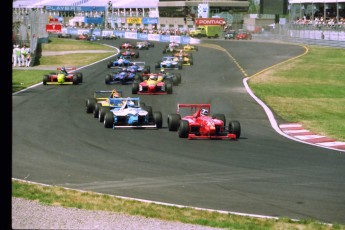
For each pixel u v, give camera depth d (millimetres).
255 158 55250
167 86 107750
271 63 179625
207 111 68625
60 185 44031
